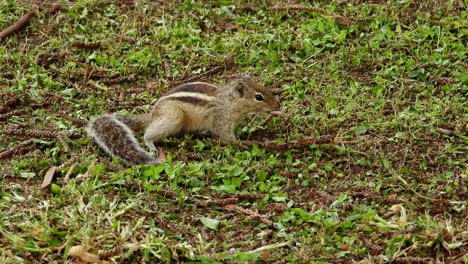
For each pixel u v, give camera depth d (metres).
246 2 17.34
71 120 13.88
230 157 12.62
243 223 11.18
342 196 11.48
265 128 13.63
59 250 10.52
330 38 15.88
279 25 16.53
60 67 15.68
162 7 17.28
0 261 10.18
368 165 12.40
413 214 10.97
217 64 15.55
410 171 12.12
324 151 12.79
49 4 17.44
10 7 17.33
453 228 10.49
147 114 13.50
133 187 11.91
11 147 13.20
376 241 10.59
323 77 14.89
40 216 11.16
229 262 10.30
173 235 10.89
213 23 16.77
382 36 15.80
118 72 15.31
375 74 14.95
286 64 15.38
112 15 17.12
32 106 14.41
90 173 12.15
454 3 16.81
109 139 12.81
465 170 12.09
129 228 10.73
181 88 13.52
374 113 13.72
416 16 16.48
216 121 13.36
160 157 12.88
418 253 10.34
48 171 12.30
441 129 13.14
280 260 10.32
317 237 10.62
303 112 13.91
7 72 15.33
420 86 14.45
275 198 11.66
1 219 11.11
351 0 17.09
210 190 11.94
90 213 11.07
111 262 10.30
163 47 15.88
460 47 15.34
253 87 13.38
